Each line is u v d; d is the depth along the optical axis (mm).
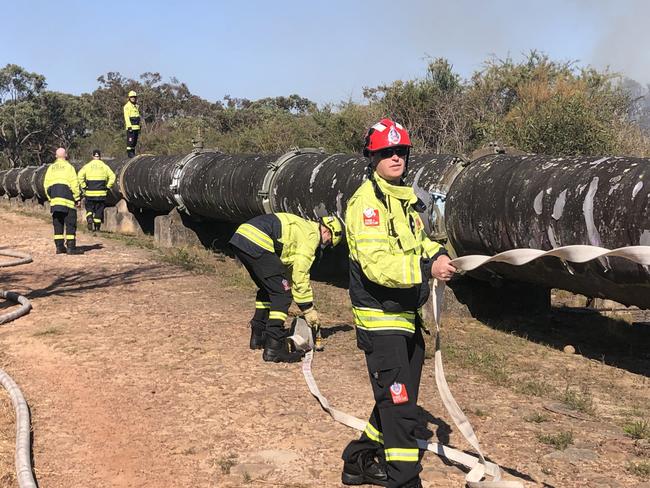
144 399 5520
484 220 7086
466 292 8242
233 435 4773
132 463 4352
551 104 15414
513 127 15836
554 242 6316
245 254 6398
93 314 8445
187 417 5117
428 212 7762
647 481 4004
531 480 4012
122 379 6020
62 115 70312
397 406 3436
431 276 3232
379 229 3287
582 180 6172
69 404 5434
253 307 8852
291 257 6441
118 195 16547
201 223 13898
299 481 4055
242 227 6473
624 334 7848
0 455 4395
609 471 4148
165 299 9320
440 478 4039
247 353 6766
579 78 17219
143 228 16688
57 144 71812
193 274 11102
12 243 14836
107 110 73000
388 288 3404
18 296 9211
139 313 8492
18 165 69375
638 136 15719
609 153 14578
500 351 6938
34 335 7484
